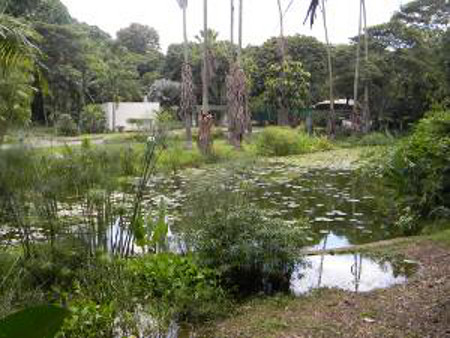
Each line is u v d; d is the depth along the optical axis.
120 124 24.75
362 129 18.69
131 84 28.30
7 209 3.09
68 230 3.19
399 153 4.95
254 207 3.37
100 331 2.32
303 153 14.67
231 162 5.48
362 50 20.95
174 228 4.29
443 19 21.30
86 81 22.70
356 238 4.45
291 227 3.22
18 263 2.89
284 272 3.05
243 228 3.09
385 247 3.86
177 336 2.41
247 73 22.67
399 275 3.20
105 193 3.23
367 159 9.32
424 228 4.45
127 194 4.25
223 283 3.02
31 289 2.79
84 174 3.15
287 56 22.77
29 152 2.79
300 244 3.29
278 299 2.84
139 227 3.49
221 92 25.00
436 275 3.06
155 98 28.83
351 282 3.12
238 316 2.63
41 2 20.69
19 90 4.47
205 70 12.97
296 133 15.55
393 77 19.27
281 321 2.48
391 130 19.97
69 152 3.29
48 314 0.64
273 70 23.86
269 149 14.20
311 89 24.67
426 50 19.14
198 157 10.52
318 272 3.35
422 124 5.11
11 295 2.41
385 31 20.31
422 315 2.38
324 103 24.94
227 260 3.00
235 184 5.08
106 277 2.80
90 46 25.28
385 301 2.66
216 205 3.70
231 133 13.33
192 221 3.63
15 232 3.55
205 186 4.01
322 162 11.76
